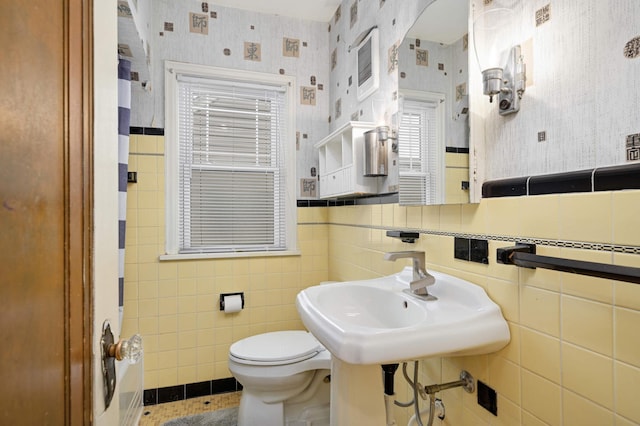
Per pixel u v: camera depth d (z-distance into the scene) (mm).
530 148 853
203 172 2131
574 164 745
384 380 1083
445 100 1124
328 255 2299
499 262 816
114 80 517
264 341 1719
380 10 1655
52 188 360
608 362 667
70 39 391
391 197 1539
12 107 303
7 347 297
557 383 765
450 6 1104
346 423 997
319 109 2299
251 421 1554
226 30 2109
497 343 874
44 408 343
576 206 731
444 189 1124
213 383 2057
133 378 1725
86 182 421
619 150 659
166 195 1992
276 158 2273
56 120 367
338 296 1231
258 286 2158
